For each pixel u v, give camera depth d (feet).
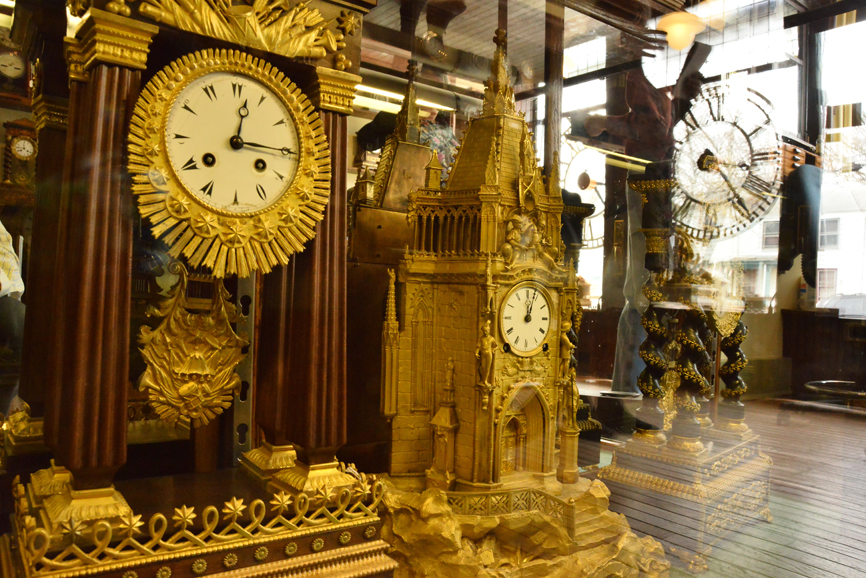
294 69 7.91
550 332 10.18
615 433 12.00
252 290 9.66
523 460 9.90
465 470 9.55
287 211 7.49
